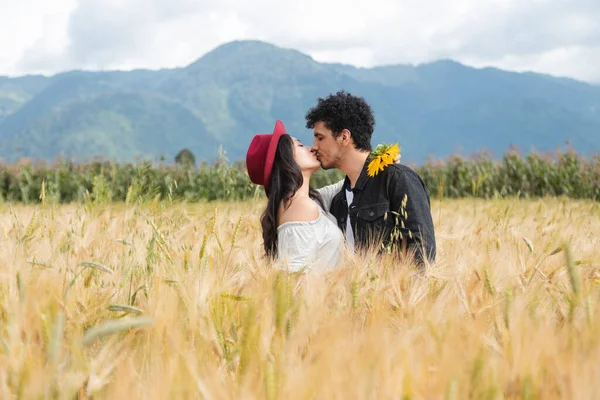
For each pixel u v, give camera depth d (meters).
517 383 1.48
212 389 1.41
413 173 3.69
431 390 1.37
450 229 4.36
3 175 21.36
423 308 2.04
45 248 2.94
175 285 2.03
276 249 3.38
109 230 3.80
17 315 1.75
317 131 3.73
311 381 1.41
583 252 3.32
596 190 19.83
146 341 1.75
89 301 2.05
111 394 1.45
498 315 1.94
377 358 1.48
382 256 2.82
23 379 1.39
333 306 2.11
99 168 21.05
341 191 3.96
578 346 1.58
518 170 21.11
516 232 3.87
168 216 4.36
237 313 1.99
